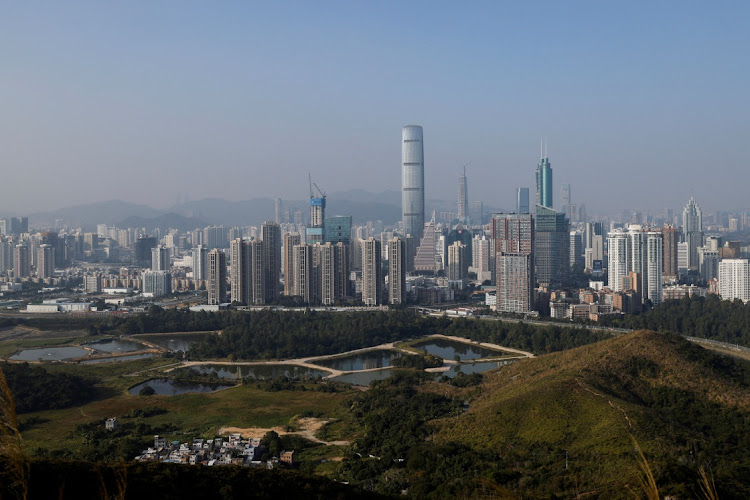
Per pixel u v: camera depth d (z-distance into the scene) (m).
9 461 57.44
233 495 166.75
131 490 153.38
